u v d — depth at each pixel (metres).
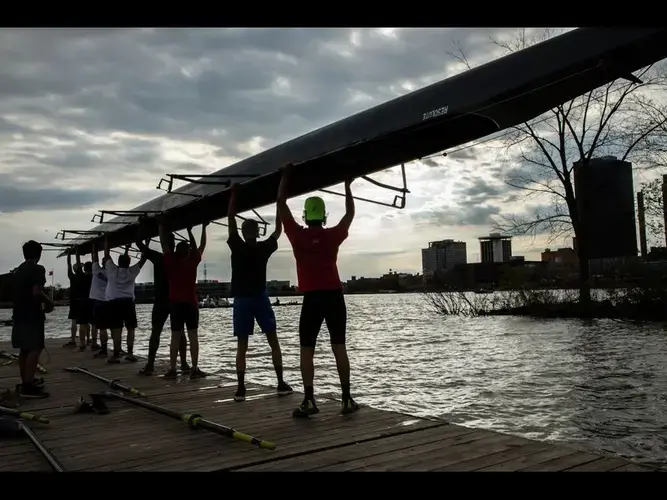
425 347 15.63
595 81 3.88
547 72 3.91
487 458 3.56
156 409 5.03
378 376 10.37
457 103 4.42
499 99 4.18
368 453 3.74
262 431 4.40
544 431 6.20
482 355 13.31
